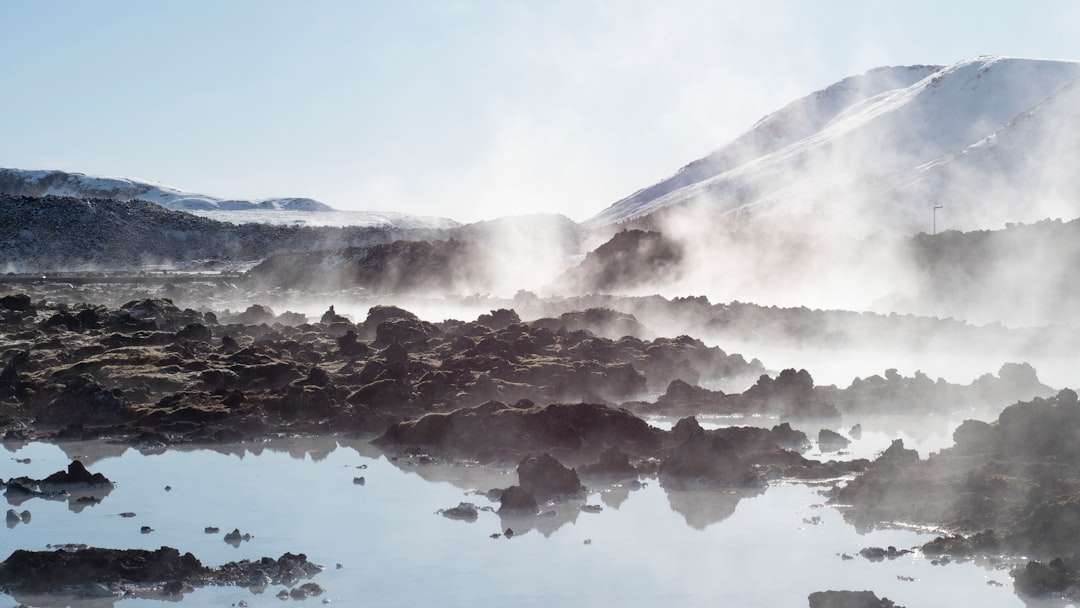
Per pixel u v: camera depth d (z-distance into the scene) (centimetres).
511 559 3394
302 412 5725
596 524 3809
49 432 5425
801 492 4241
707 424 5588
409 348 7600
